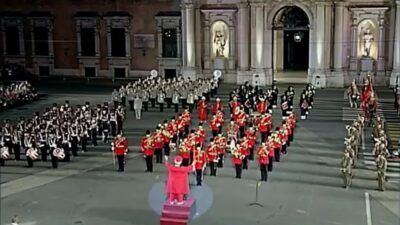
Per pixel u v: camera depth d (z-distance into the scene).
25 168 27.02
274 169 26.39
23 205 21.77
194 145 25.61
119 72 59.56
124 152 26.19
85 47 60.19
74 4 59.47
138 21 57.62
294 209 21.19
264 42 50.94
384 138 27.56
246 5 51.12
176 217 19.69
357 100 41.19
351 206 21.53
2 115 40.25
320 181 24.61
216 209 21.17
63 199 22.44
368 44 49.75
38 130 28.61
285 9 51.53
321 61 49.28
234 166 26.61
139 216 20.55
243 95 39.53
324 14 48.78
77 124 29.86
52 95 49.06
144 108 41.50
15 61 62.28
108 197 22.62
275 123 36.16
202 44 54.19
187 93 41.31
